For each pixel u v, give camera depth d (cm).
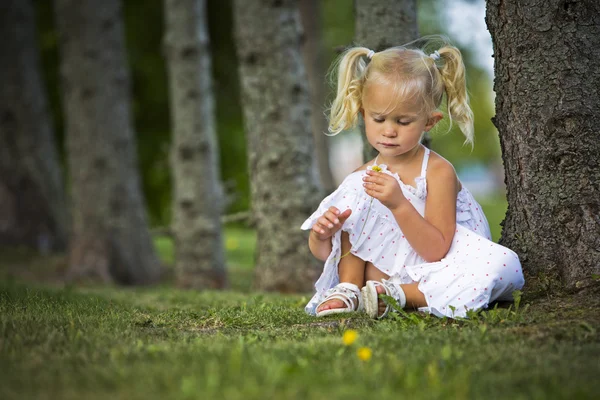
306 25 1547
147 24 1741
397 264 452
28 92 1455
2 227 1439
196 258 1154
